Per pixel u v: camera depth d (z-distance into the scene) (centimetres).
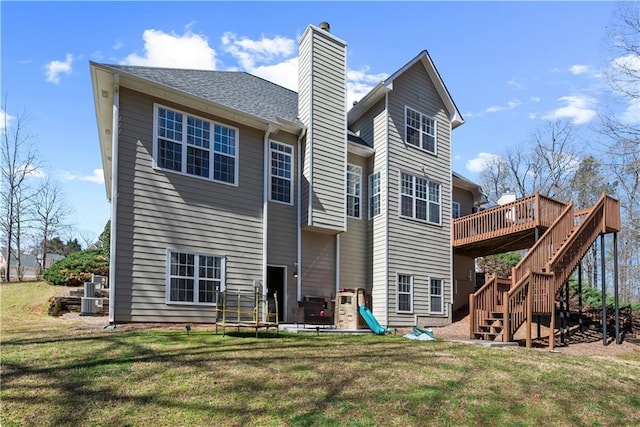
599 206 1383
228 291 1080
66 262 1773
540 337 1284
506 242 1575
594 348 1216
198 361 653
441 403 557
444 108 1703
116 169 993
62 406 478
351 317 1224
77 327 961
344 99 1409
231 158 1191
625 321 1592
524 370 749
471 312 1136
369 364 699
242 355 706
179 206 1079
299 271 1295
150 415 469
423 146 1606
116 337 812
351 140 1542
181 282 1059
